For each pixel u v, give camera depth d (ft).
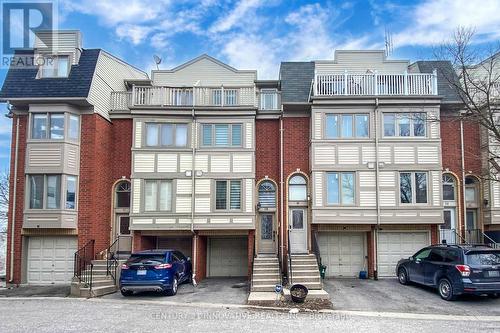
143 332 29.40
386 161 55.93
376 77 56.95
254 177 57.72
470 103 51.44
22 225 55.31
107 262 52.06
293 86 61.72
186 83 68.80
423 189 55.67
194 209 56.90
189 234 57.72
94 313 36.19
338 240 59.16
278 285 45.88
